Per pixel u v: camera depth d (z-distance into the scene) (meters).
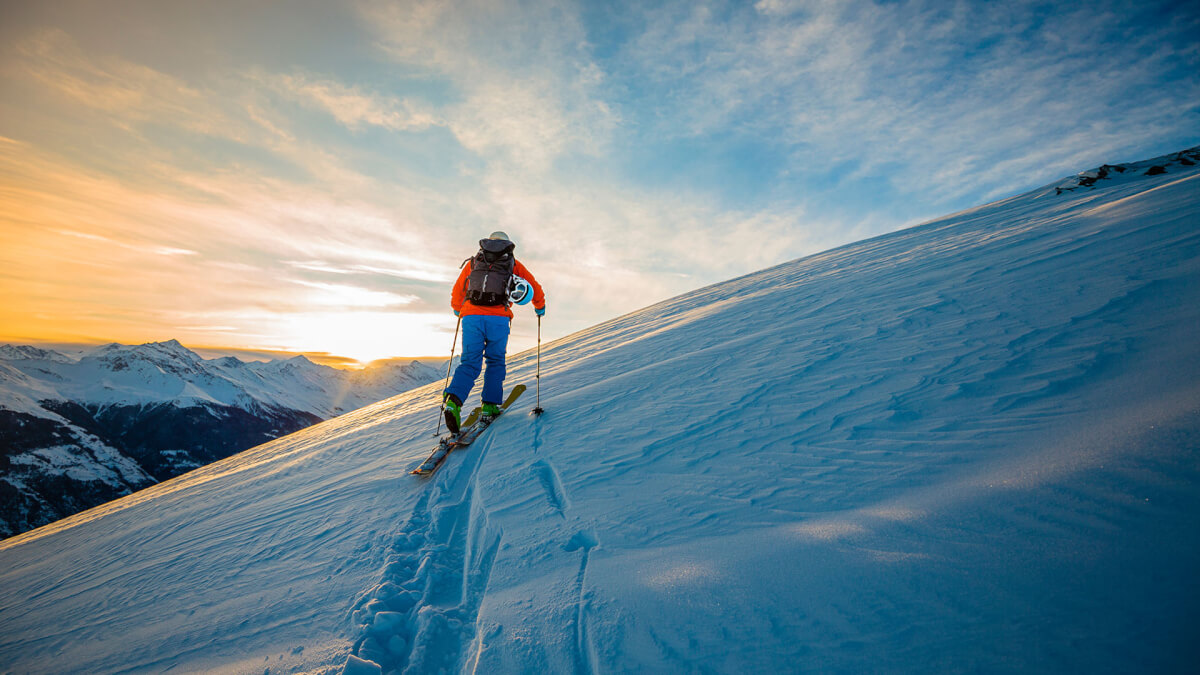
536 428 4.60
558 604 2.01
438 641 2.01
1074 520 1.62
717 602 1.77
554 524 2.74
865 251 12.90
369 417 9.38
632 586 2.00
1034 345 3.29
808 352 4.70
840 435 2.92
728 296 11.80
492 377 5.34
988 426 2.53
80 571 4.43
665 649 1.63
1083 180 14.45
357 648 2.03
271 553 3.47
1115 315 3.28
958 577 1.56
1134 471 1.74
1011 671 1.21
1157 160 14.75
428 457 4.66
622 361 6.93
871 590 1.62
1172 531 1.44
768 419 3.44
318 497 4.50
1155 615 1.22
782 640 1.53
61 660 2.78
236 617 2.66
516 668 1.71
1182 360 2.42
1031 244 6.15
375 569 2.76
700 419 3.78
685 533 2.33
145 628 2.87
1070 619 1.29
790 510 2.29
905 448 2.58
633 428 3.96
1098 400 2.38
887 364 3.82
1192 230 4.23
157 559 4.09
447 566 2.66
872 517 2.03
